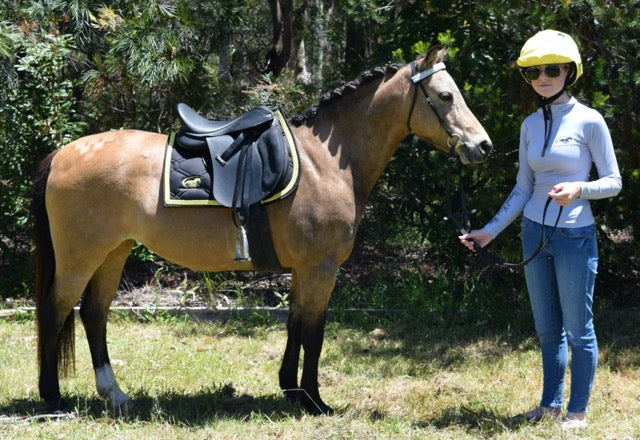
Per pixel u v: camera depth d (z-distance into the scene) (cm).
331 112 420
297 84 773
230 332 630
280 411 430
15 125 716
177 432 395
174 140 414
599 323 618
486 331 625
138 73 696
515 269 655
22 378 489
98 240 408
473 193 659
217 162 403
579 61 376
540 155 381
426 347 582
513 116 606
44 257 422
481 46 647
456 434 395
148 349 566
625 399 454
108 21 720
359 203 420
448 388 483
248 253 409
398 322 652
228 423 407
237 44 970
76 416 415
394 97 413
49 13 721
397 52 629
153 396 456
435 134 411
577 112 378
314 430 395
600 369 517
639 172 599
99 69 723
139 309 669
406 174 689
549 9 568
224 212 405
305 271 410
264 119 407
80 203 405
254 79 937
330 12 1121
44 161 424
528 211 391
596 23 583
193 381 493
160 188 405
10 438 378
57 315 418
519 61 380
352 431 393
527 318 630
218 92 791
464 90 612
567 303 382
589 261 379
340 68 940
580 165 378
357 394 471
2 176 724
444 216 689
